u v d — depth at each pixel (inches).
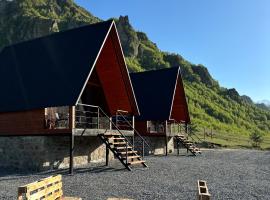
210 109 4303.6
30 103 771.4
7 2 5551.2
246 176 709.3
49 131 737.0
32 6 5689.0
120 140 841.5
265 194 507.2
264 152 1592.0
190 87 4911.4
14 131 796.6
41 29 4729.3
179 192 504.4
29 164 766.5
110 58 901.8
